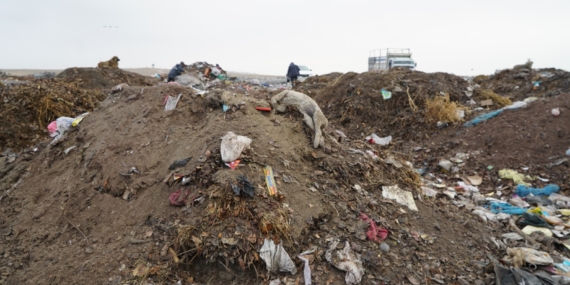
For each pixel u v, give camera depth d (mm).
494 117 7703
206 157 3406
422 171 6406
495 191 5598
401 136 8438
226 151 3354
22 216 3664
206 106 4223
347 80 10766
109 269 2791
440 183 5883
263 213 2969
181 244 2846
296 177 3510
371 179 3943
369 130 8875
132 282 2686
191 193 3213
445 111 8328
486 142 6910
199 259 2848
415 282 2803
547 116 6949
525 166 6086
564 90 10195
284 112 4309
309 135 4121
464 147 7035
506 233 3816
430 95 9219
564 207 4910
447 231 3545
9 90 7820
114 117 4492
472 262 3133
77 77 13453
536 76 12008
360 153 4281
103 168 3771
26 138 7031
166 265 2801
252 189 3119
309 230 3109
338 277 2770
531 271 3006
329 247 2945
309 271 2760
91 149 4141
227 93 4258
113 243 3049
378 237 3148
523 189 5363
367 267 2871
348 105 9602
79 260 2928
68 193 3697
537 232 3898
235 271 2787
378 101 9344
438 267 3002
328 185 3598
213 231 2863
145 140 3920
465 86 9953
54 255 3053
